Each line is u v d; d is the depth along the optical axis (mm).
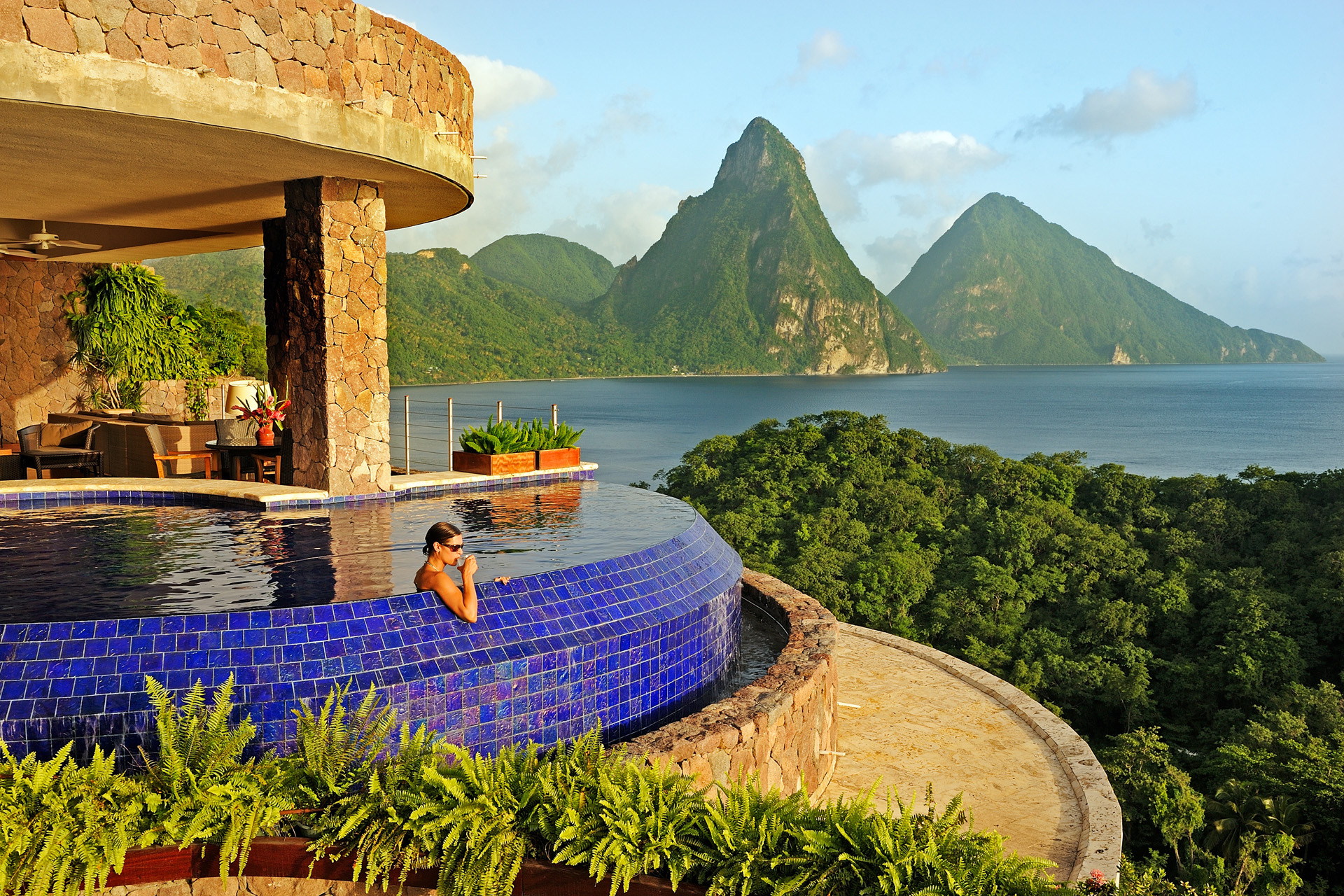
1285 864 25594
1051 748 7613
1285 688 39219
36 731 4074
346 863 3557
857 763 7285
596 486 11195
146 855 3477
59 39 6031
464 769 3660
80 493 9477
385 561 6520
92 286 16234
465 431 11680
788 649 7094
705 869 3451
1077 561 50656
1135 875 13766
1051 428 155875
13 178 8836
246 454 11141
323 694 4523
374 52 7879
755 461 69188
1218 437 144125
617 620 5965
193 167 8328
